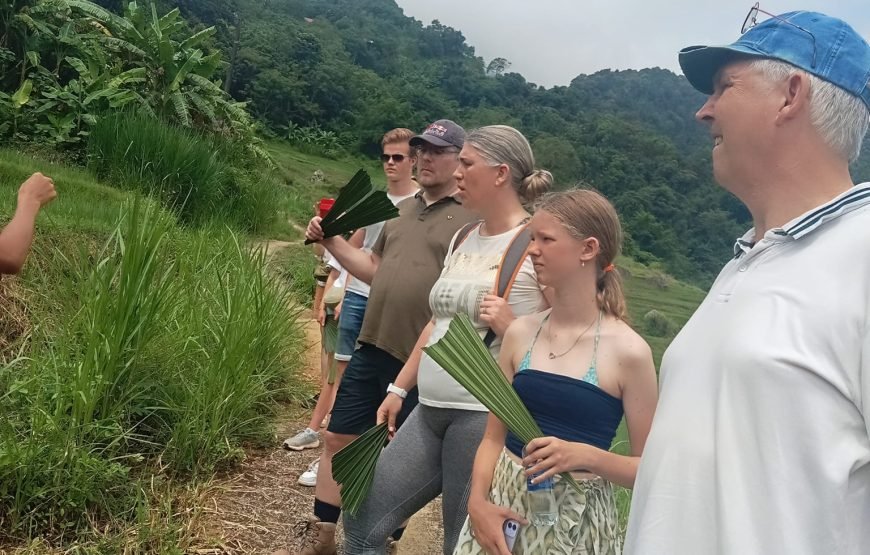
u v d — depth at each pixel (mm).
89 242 5340
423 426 2574
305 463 4316
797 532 1134
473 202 2615
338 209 2955
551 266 2012
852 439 1143
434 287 2639
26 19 12469
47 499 2979
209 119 14766
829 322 1165
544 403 1994
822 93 1305
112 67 13320
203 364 4289
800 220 1255
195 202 10219
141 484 3365
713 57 1453
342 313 4555
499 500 2041
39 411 3127
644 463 1380
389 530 2547
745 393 1214
